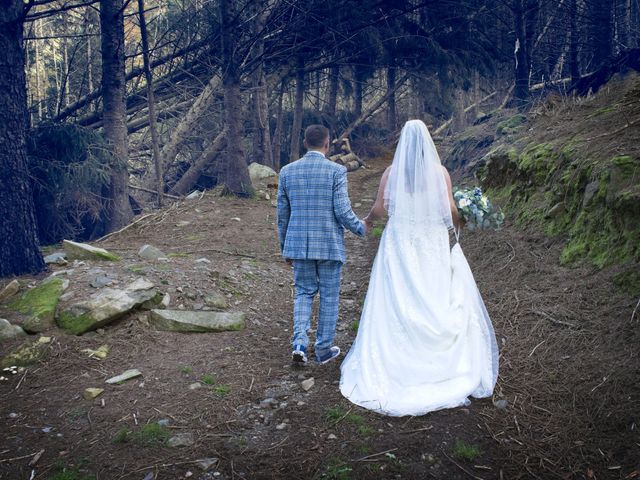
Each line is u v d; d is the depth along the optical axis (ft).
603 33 42.91
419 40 50.96
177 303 16.80
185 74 49.55
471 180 30.60
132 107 50.96
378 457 9.89
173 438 10.51
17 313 15.53
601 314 13.61
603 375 11.69
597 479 9.20
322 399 12.00
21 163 19.51
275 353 14.66
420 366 11.66
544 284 16.08
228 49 37.65
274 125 63.26
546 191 20.47
